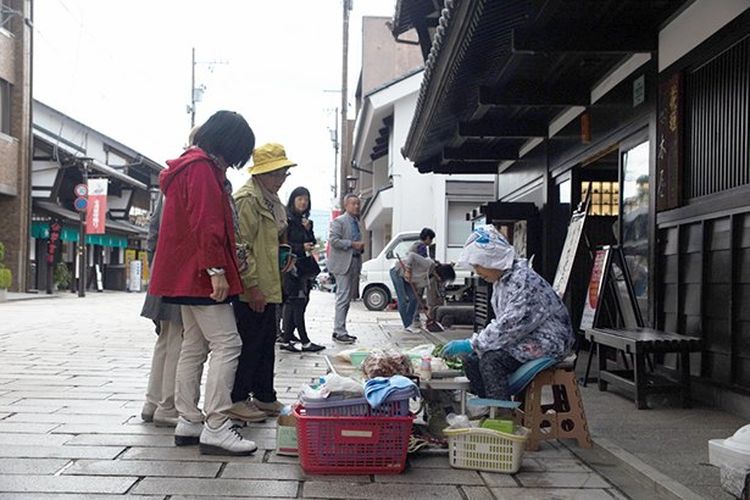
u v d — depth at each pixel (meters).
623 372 5.60
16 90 20.84
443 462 3.77
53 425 4.27
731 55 4.66
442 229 18.19
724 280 4.78
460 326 11.26
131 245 33.78
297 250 7.68
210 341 3.79
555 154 8.41
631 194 6.23
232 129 3.79
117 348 7.93
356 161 26.03
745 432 3.13
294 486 3.28
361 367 4.21
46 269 23.98
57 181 22.59
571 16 5.25
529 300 3.95
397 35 10.35
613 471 3.64
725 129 4.74
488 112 8.09
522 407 4.23
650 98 5.67
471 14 4.88
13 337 9.02
